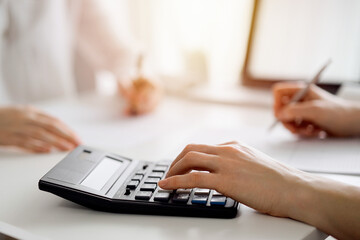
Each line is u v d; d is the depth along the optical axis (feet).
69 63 4.37
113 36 4.03
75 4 3.97
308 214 1.44
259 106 3.41
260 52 3.63
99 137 2.61
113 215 1.55
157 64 4.30
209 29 3.99
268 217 1.50
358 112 2.57
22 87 3.99
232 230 1.40
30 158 2.28
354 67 3.32
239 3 3.86
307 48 3.44
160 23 4.21
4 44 3.80
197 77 4.10
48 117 2.51
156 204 1.52
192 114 3.22
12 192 1.79
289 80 3.53
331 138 2.55
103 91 4.40
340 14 3.29
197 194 1.56
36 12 3.82
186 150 1.69
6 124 2.42
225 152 1.62
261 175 1.52
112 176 1.73
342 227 1.42
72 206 1.64
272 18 3.54
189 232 1.40
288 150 2.29
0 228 1.46
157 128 2.82
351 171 1.95
